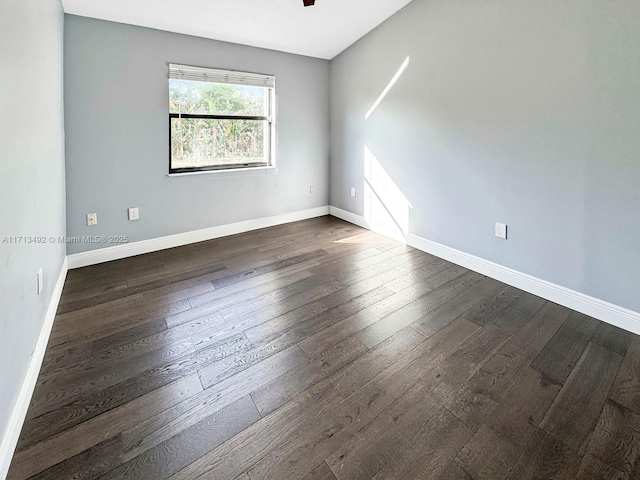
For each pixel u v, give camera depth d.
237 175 4.11
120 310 2.44
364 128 4.16
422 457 1.35
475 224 3.08
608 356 1.98
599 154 2.24
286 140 4.41
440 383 1.76
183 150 3.68
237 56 3.81
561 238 2.51
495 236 2.94
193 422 1.51
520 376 1.82
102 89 3.09
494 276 2.99
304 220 4.77
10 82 1.45
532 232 2.68
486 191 2.95
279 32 3.65
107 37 3.05
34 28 1.86
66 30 2.86
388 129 3.83
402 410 1.59
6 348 1.33
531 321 2.34
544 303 2.59
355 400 1.64
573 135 2.34
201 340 2.11
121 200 3.35
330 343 2.09
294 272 3.12
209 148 3.86
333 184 4.86
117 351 1.99
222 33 3.52
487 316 2.40
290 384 1.75
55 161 2.49
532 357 1.97
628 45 2.03
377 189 4.12
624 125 2.11
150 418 1.52
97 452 1.35
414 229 3.71
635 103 2.05
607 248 2.28
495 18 2.67
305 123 4.53
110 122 3.17
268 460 1.34
